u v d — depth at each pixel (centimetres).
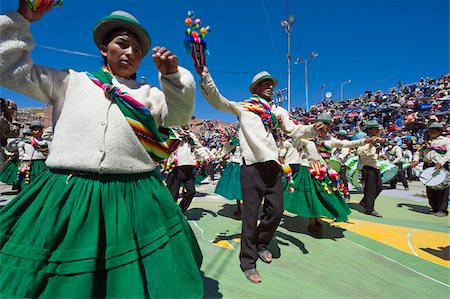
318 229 407
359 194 789
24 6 132
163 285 138
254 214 271
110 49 161
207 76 225
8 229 140
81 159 141
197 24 200
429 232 427
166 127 175
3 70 128
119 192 146
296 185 409
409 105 2175
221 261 297
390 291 248
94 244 132
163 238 149
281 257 315
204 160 523
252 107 282
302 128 306
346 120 2592
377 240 386
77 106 146
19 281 124
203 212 533
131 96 154
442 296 241
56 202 137
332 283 259
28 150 683
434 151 559
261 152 267
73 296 122
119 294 129
